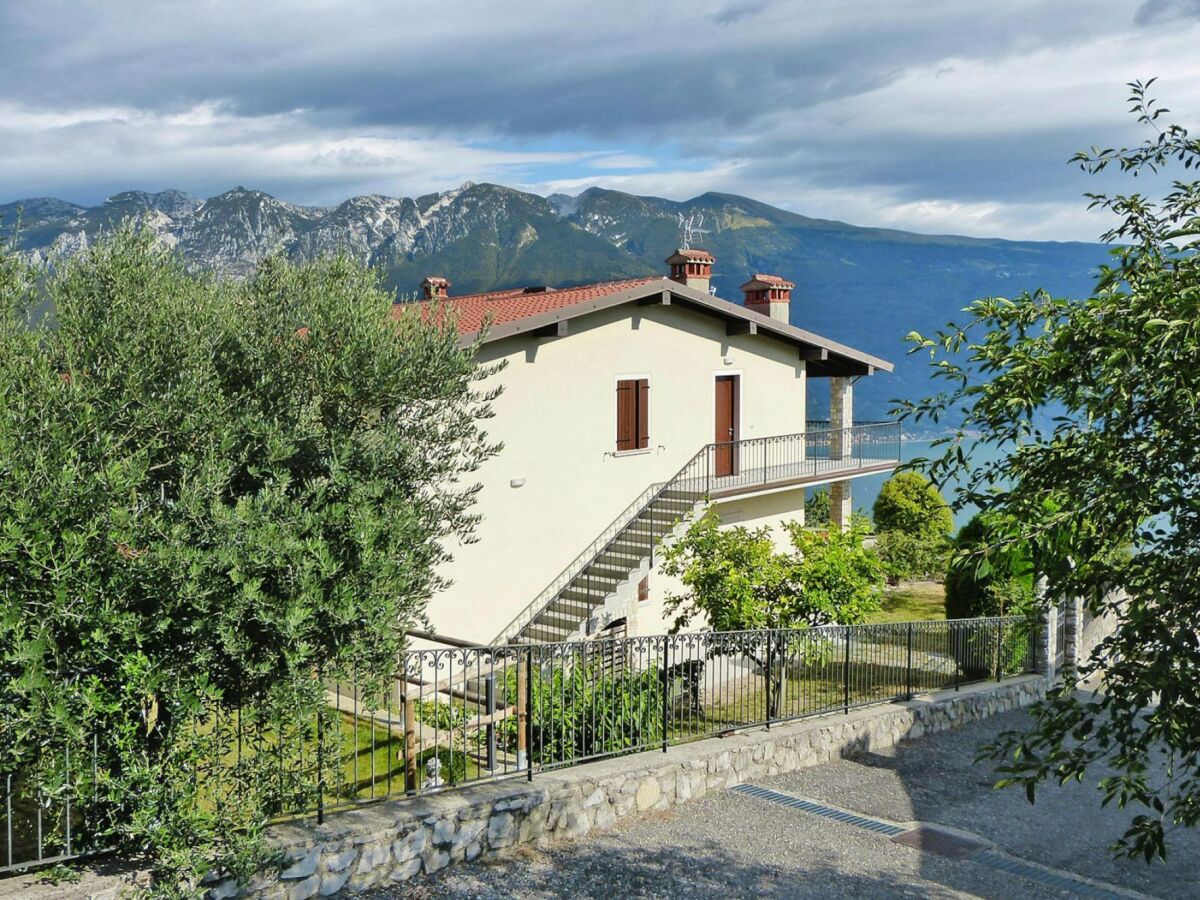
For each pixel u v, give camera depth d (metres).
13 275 7.64
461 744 8.87
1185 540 4.54
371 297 8.54
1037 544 4.59
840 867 8.10
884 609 23.97
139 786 5.90
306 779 6.85
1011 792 10.73
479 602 15.98
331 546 6.98
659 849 8.27
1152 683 4.21
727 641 11.59
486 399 9.07
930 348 5.26
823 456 24.48
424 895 6.99
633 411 18.69
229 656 6.38
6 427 5.81
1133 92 5.27
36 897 5.55
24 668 5.57
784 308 23.81
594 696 9.45
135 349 7.21
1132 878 8.45
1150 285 4.66
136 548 6.12
